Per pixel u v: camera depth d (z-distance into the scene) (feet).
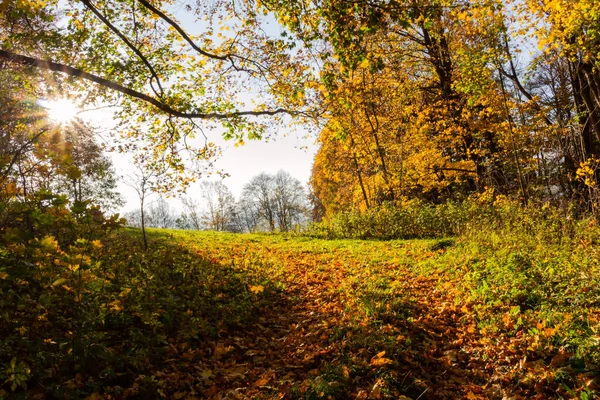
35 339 12.66
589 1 38.27
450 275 28.89
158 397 13.38
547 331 16.70
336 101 31.32
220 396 13.71
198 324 19.42
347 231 63.31
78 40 28.76
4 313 12.28
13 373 10.44
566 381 13.71
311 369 16.10
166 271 26.94
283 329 20.90
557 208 40.16
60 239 16.19
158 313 17.75
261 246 52.26
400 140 69.26
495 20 47.03
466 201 58.08
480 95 53.93
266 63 34.24
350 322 19.93
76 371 12.91
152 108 36.96
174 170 38.42
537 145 57.93
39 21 26.68
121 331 16.78
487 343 17.62
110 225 13.84
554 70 73.05
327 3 23.21
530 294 21.66
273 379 15.26
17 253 12.64
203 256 38.01
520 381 14.16
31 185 15.78
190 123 36.96
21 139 22.41
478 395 13.93
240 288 26.32
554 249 30.58
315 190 143.84
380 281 28.32
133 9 34.55
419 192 88.74
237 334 20.08
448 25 56.59
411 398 13.61
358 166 78.79
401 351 16.72
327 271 34.53
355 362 15.76
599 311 18.28
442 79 66.39
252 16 31.50
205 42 35.65
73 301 13.83
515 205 45.11
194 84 37.32
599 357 14.29
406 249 42.86
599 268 22.98
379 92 64.18
